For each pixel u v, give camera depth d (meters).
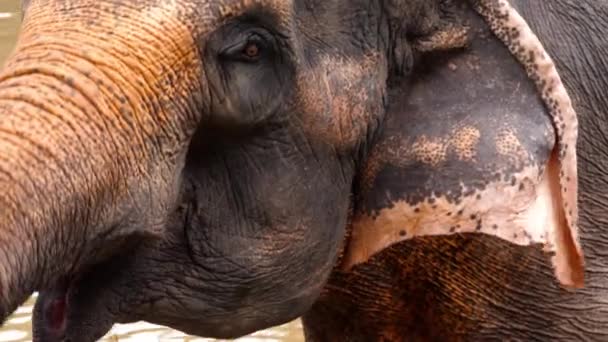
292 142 4.44
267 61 4.33
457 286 5.12
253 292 4.51
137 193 4.02
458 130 4.63
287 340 7.47
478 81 4.65
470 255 5.07
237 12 4.21
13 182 3.74
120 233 4.02
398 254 5.07
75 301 4.33
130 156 3.98
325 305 5.23
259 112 4.33
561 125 4.62
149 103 4.03
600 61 5.17
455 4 4.67
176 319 4.47
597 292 5.19
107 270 4.33
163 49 4.05
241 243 4.45
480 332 5.19
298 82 4.38
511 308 5.15
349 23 4.50
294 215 4.49
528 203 4.62
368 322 5.25
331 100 4.46
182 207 4.38
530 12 5.10
